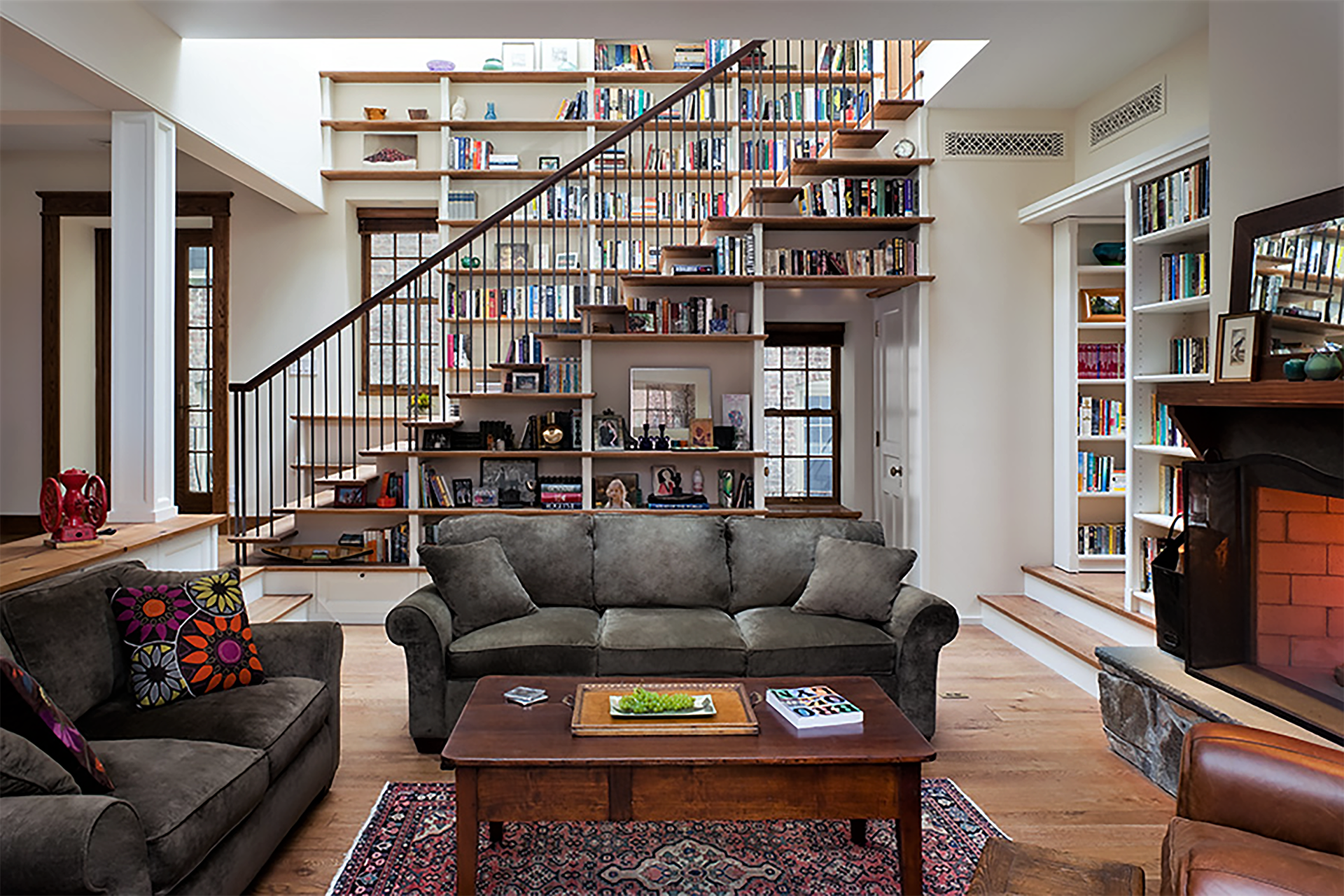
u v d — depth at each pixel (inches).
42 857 73.0
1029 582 235.6
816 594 166.4
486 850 116.3
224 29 187.9
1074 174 237.0
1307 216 122.0
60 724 84.9
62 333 296.7
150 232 189.3
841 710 110.4
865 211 235.0
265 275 306.7
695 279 233.8
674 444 241.4
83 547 164.6
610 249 289.1
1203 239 185.6
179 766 95.6
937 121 235.9
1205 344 180.5
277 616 211.3
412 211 313.4
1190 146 167.2
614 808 97.9
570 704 117.6
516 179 301.1
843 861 113.7
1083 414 231.9
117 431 191.0
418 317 239.6
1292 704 117.7
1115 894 71.4
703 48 302.5
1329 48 123.9
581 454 233.8
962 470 238.7
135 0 174.7
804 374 288.5
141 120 188.2
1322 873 66.2
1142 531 190.9
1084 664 183.6
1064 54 194.5
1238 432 130.6
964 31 179.6
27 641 108.0
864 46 282.8
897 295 252.4
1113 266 230.7
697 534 179.3
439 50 303.7
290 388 308.8
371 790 135.3
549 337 235.9
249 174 248.5
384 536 240.8
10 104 187.3
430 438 239.6
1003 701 177.2
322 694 126.9
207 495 315.6
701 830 122.6
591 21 172.4
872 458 280.2
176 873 85.0
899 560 164.7
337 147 306.8
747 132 288.8
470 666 149.6
